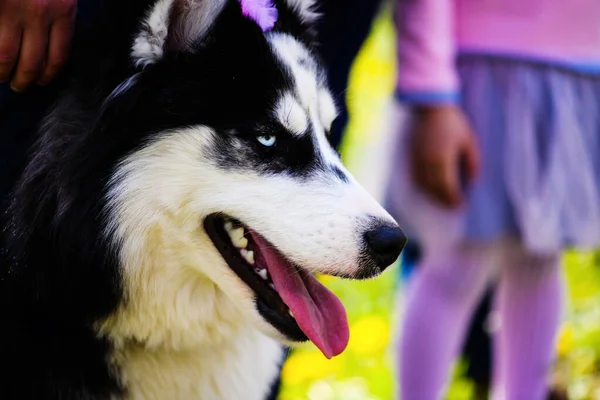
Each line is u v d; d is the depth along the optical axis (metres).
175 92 2.73
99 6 3.05
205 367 3.00
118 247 2.78
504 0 3.99
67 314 2.82
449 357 4.23
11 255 2.82
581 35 3.99
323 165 2.84
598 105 4.08
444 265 4.12
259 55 2.80
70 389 2.82
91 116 2.72
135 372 2.91
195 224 2.80
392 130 4.33
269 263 2.81
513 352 4.37
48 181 2.75
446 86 3.93
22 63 2.78
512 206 4.03
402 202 4.18
